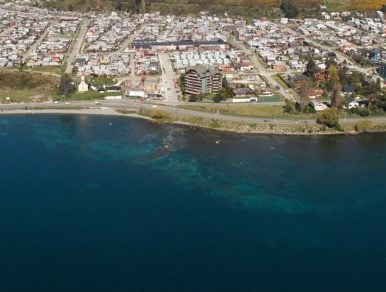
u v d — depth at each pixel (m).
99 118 165.25
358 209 110.75
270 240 98.69
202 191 117.62
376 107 167.12
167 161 133.88
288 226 103.56
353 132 153.12
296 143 145.75
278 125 155.25
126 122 162.00
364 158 136.50
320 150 141.38
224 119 160.00
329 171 128.75
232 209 109.75
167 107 171.38
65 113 169.62
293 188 119.94
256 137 149.88
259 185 121.19
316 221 105.62
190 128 156.88
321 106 168.12
